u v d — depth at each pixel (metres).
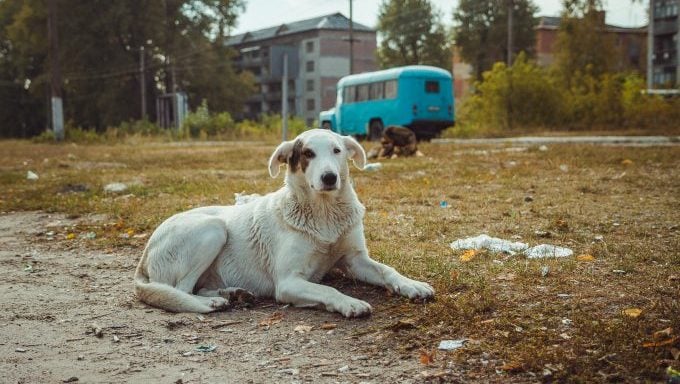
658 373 3.34
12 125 74.62
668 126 30.69
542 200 9.46
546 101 35.31
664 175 11.91
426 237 7.14
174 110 52.69
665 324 3.98
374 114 30.94
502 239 6.93
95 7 55.59
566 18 40.81
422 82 28.94
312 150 4.82
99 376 3.67
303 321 4.52
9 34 58.19
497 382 3.38
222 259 5.26
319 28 81.12
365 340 4.09
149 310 4.91
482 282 5.04
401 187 11.30
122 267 6.41
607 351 3.60
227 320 4.61
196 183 12.90
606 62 40.22
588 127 33.81
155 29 55.19
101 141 39.22
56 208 10.25
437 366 3.61
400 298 4.88
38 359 3.96
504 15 64.00
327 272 5.46
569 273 5.34
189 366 3.79
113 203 10.47
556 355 3.57
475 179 12.27
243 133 42.34
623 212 8.28
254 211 5.26
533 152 18.22
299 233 4.92
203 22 59.41
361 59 84.50
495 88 35.94
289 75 18.16
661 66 48.12
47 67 59.62
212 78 59.97
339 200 4.98
